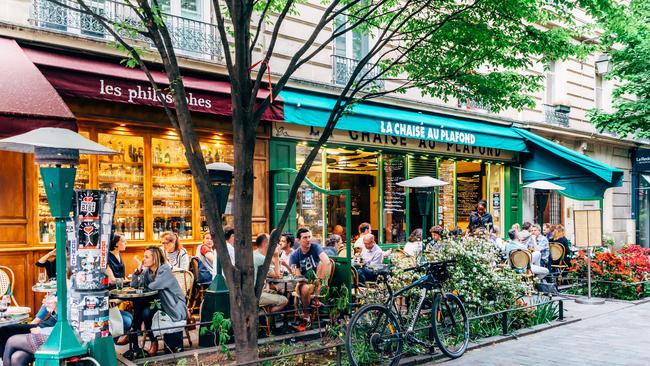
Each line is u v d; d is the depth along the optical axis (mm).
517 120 17703
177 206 10672
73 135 5230
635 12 16500
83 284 5199
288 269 8938
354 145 13492
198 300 8602
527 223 14211
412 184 13195
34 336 5660
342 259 8500
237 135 6020
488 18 8641
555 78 19812
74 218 5270
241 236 6035
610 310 10711
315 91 12430
